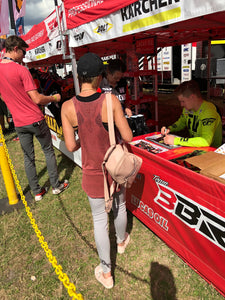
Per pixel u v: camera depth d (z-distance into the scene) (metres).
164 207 1.96
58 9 2.94
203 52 10.56
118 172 1.42
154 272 1.96
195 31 4.28
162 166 1.83
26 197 3.31
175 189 1.76
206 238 1.60
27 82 2.52
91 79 1.38
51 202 3.14
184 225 1.78
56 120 4.33
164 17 1.65
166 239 2.07
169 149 2.10
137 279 1.92
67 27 2.88
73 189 3.39
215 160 1.63
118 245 2.15
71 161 4.35
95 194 1.58
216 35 5.27
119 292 1.83
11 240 2.53
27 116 2.69
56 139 4.74
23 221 2.82
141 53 4.41
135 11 1.87
